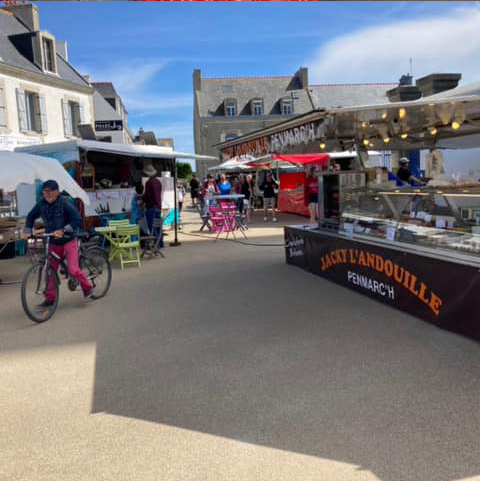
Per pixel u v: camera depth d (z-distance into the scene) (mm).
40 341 4672
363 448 2697
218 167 19844
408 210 5293
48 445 2830
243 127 46500
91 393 3504
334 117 5871
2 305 6074
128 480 2484
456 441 2730
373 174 6711
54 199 5402
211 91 48156
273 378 3646
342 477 2451
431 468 2500
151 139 19188
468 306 4215
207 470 2547
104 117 27453
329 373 3691
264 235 12406
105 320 5301
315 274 7105
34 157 7570
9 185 6938
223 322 5059
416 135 7992
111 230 8430
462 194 4605
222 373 3771
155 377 3746
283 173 19812
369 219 5949
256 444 2775
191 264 8516
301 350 4180
